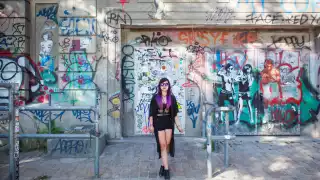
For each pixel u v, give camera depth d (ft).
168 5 23.06
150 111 15.89
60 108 15.98
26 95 22.52
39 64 23.18
